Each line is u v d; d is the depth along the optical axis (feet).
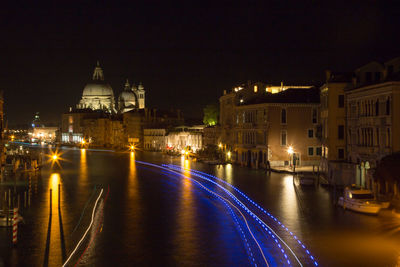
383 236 100.37
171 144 530.68
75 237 101.86
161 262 85.10
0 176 208.44
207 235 103.40
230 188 175.42
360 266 81.92
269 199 147.64
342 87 187.73
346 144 182.70
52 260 85.97
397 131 143.43
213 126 413.59
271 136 245.24
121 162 341.21
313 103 246.06
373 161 154.92
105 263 84.48
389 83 144.05
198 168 271.90
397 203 124.47
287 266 82.43
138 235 103.65
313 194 156.25
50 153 492.95
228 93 340.18
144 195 161.38
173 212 129.08
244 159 278.46
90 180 212.64
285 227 109.29
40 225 113.19
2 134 271.90
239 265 83.30
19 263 84.17
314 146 247.50
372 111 157.28
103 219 120.26
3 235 103.35
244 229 108.47
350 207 126.11
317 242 96.58
